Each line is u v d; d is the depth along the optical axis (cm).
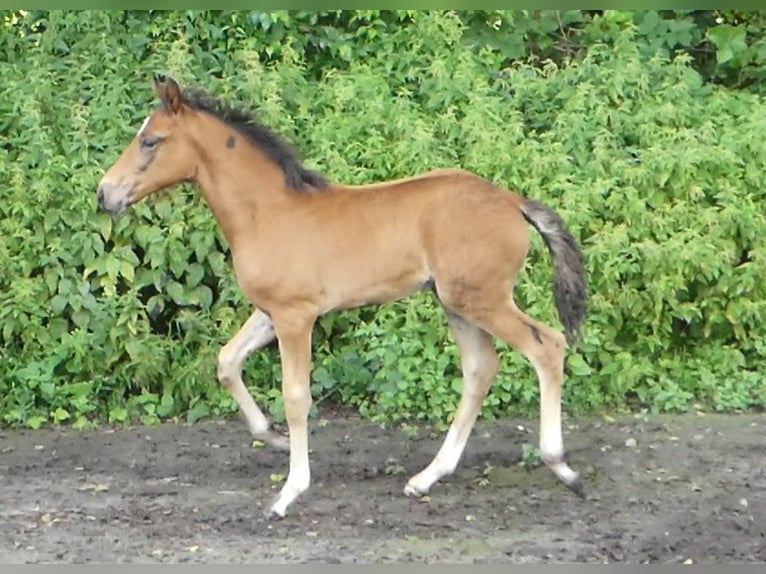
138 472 732
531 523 631
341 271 645
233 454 766
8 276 854
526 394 812
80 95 925
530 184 877
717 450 759
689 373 876
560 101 964
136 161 643
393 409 833
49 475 726
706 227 871
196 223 864
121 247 866
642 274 864
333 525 629
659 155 884
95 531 620
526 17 1053
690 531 616
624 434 793
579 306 662
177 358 861
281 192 648
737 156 906
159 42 967
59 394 842
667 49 1030
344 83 939
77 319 852
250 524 631
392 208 652
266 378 866
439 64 945
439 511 651
